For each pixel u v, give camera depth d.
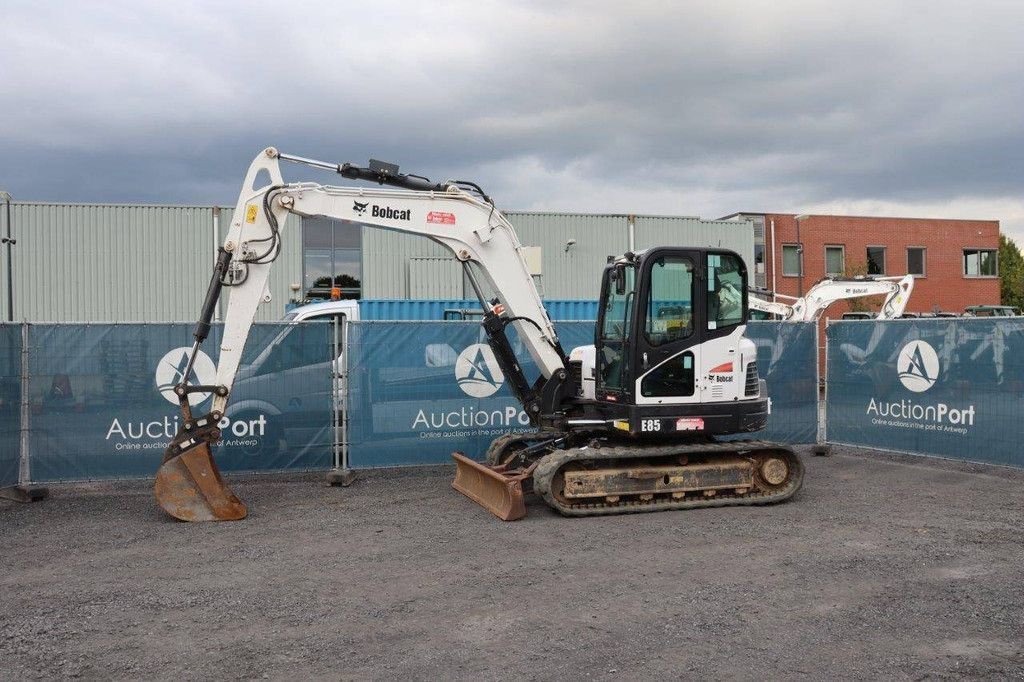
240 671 4.60
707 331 8.89
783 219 39.44
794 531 7.71
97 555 7.14
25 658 4.81
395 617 5.45
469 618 5.41
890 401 11.91
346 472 10.54
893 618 5.33
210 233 25.67
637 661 4.67
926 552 6.90
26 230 24.69
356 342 10.91
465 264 9.55
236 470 10.54
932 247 41.81
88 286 25.00
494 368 11.48
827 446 12.67
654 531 7.77
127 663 4.72
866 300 38.12
